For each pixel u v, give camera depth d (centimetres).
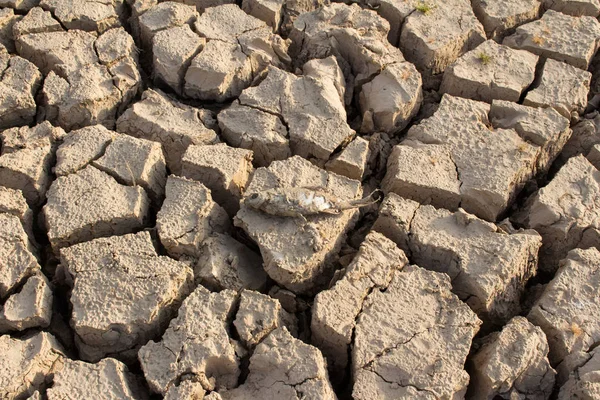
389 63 125
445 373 97
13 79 121
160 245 107
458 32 130
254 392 97
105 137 114
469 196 112
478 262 104
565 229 109
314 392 95
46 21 128
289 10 136
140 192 109
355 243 111
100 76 122
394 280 103
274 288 105
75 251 103
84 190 109
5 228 105
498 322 105
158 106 120
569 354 99
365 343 98
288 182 109
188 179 110
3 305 101
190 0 137
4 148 114
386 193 115
